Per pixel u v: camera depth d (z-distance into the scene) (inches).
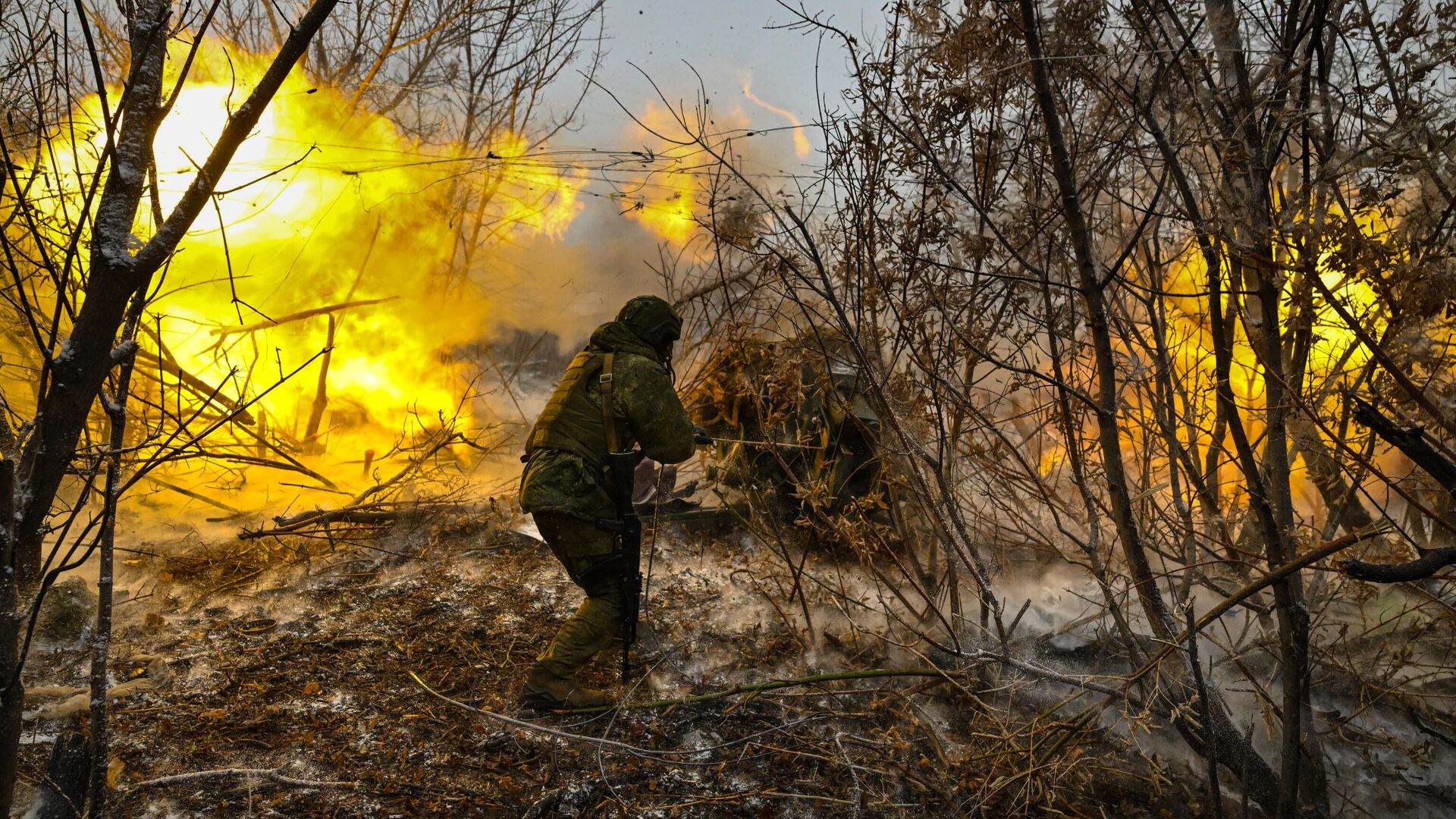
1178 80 104.0
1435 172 89.1
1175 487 123.3
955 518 133.0
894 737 127.3
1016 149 124.8
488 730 131.8
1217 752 112.7
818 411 177.2
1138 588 109.0
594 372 136.5
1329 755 127.7
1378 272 89.3
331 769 122.9
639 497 145.4
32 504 74.5
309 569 188.7
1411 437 79.6
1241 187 98.2
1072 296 120.5
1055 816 115.7
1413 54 91.5
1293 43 95.7
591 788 120.1
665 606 170.6
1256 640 127.1
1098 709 112.3
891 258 136.3
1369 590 121.3
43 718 129.9
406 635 159.6
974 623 140.4
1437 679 134.2
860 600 163.5
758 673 148.2
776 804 118.8
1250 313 111.2
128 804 114.2
